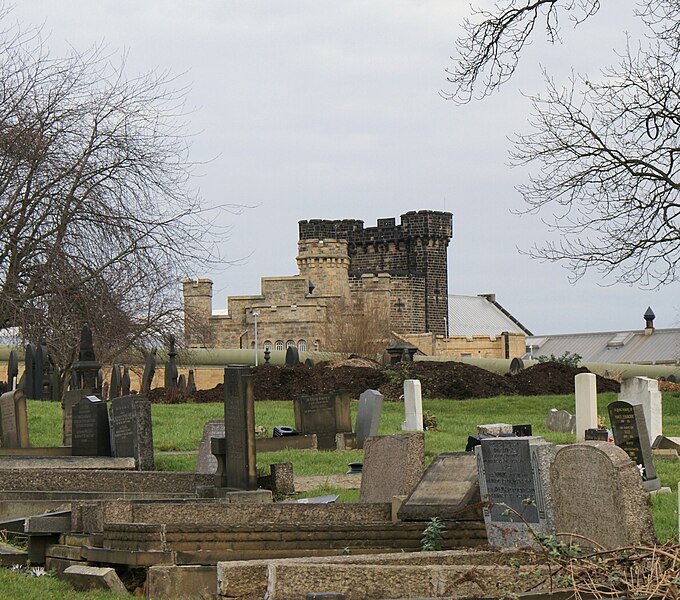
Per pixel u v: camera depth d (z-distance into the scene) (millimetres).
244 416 16375
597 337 143625
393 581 9984
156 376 67875
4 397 23625
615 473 10742
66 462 19703
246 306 118938
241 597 10156
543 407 39031
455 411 38219
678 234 37469
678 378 68188
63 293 36438
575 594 9086
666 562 9359
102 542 12453
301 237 156250
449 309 158000
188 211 38969
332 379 43344
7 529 14945
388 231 153500
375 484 15523
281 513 13070
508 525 12000
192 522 12844
